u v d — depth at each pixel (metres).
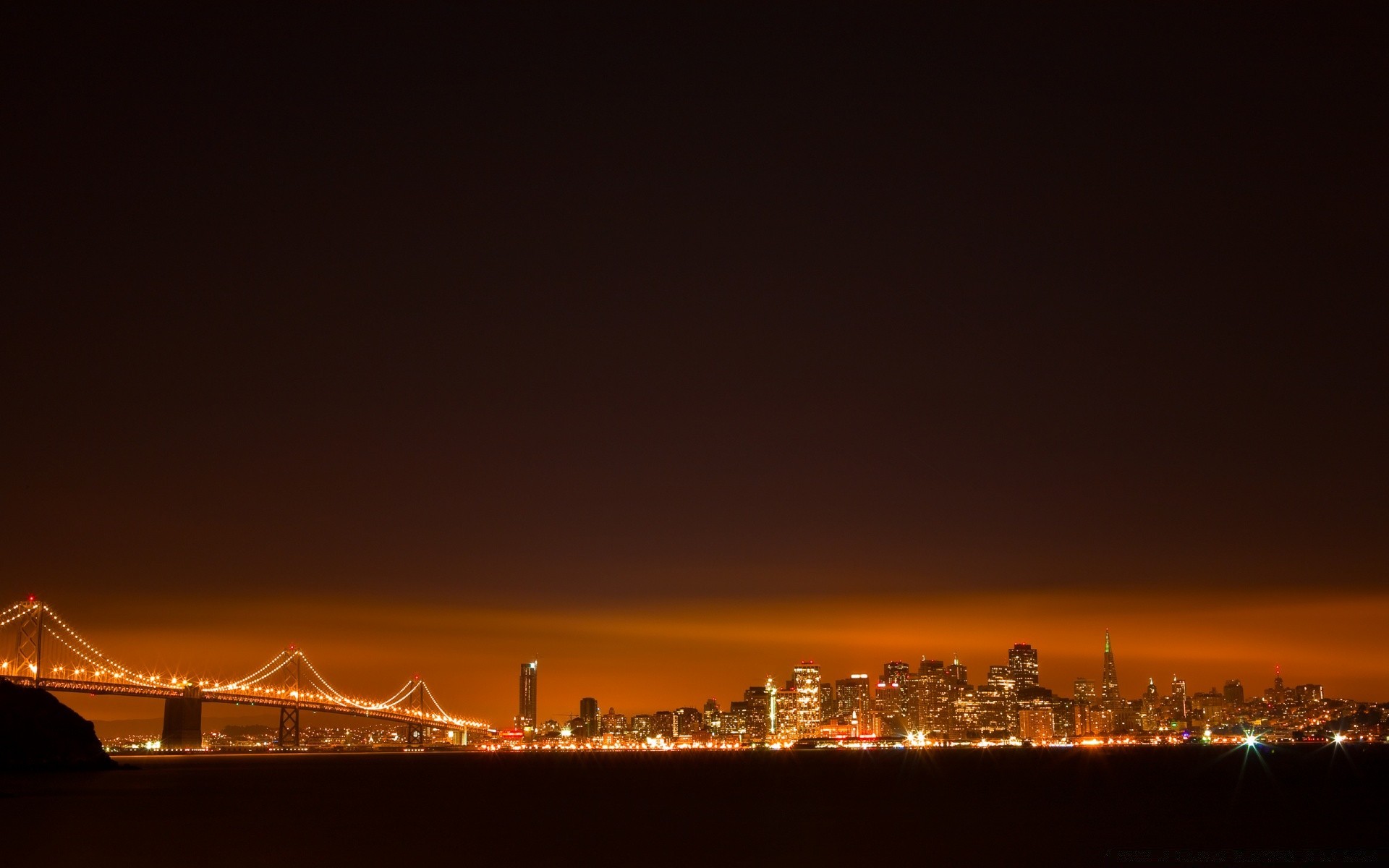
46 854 87.69
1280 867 83.69
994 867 83.06
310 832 107.69
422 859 88.44
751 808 141.25
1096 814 128.88
